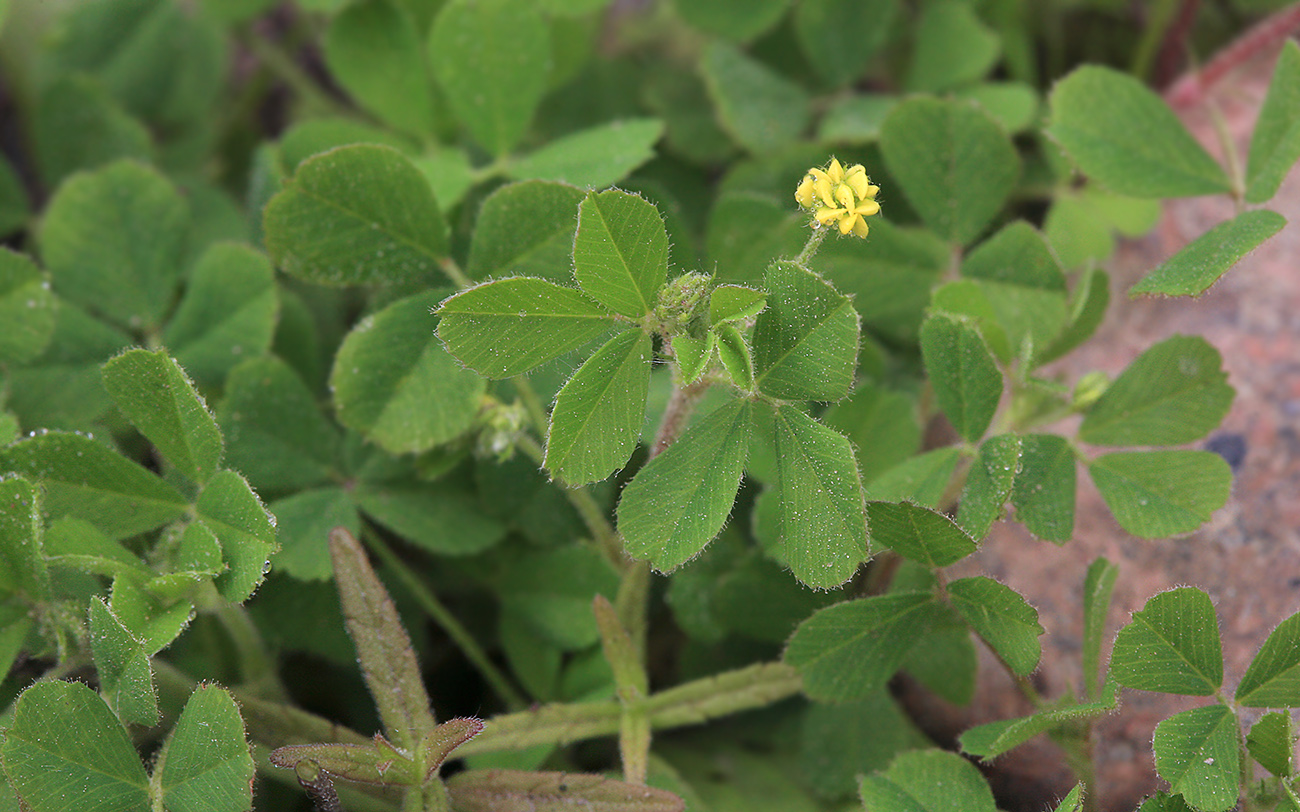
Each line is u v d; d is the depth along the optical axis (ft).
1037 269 0.94
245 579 0.83
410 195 0.90
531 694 0.96
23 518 0.84
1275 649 0.83
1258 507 0.94
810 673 0.87
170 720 0.89
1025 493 0.88
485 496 0.95
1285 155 0.89
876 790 0.87
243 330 0.95
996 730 0.85
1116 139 0.94
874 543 0.86
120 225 0.98
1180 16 1.11
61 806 0.82
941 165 0.97
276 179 0.99
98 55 1.22
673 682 0.98
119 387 0.84
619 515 0.83
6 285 0.93
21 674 0.88
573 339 0.83
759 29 1.11
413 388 0.91
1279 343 0.97
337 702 0.96
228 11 1.16
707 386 0.87
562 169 0.97
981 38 1.07
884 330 0.99
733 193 0.96
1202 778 0.83
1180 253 0.87
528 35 0.98
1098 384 0.91
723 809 0.93
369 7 1.02
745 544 0.95
